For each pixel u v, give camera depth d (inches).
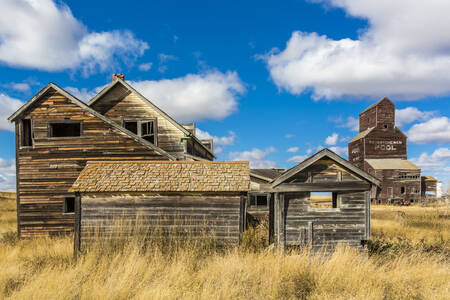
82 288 261.1
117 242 376.5
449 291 266.8
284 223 363.6
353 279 277.4
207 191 385.4
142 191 380.5
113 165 427.5
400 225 733.9
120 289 250.1
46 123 556.1
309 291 268.1
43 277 284.0
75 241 380.5
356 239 360.2
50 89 559.2
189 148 711.7
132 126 737.6
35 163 550.3
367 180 361.7
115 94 679.7
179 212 390.3
